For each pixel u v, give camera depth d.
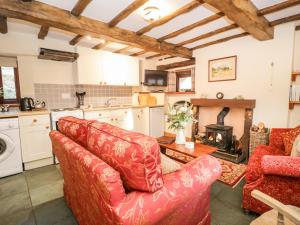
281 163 1.39
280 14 2.53
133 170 0.83
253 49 3.22
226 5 1.88
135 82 4.55
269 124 3.12
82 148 1.17
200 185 1.11
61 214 1.74
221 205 1.85
